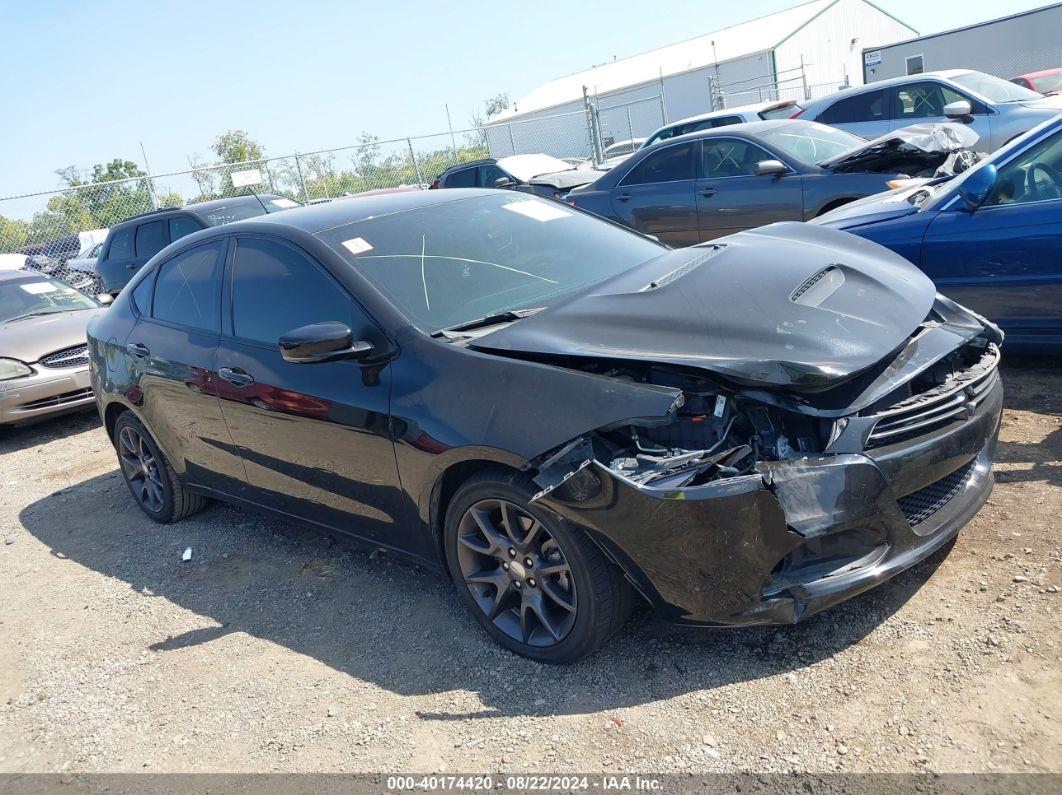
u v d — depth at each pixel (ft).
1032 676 8.11
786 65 114.83
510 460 8.93
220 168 56.13
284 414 11.76
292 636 11.53
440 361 9.95
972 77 36.45
